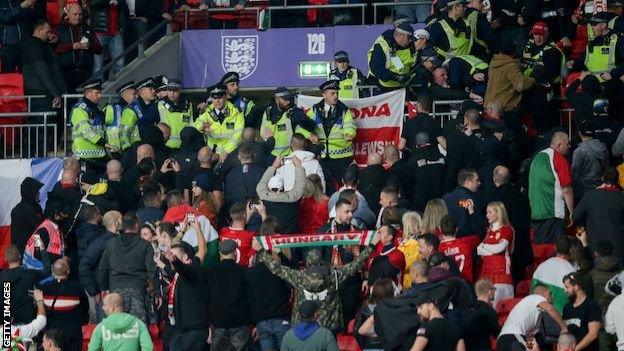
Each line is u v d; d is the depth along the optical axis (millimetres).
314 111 70000
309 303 55375
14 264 62062
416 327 55062
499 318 59531
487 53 73812
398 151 66438
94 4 78625
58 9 79812
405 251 59094
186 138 69000
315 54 78062
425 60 71875
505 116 69938
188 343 58531
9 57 77250
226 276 58938
